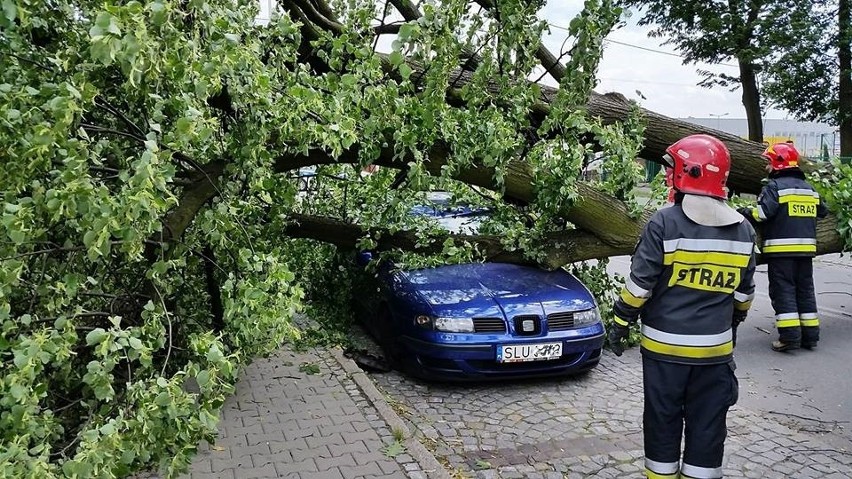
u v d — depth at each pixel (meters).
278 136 3.29
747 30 19.70
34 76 2.36
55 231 2.59
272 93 2.98
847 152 20.53
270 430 4.08
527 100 4.34
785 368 5.60
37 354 2.08
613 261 11.25
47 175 2.30
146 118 2.79
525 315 4.77
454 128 4.14
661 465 3.01
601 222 5.12
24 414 2.09
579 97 4.50
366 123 3.54
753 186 6.13
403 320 5.10
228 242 3.12
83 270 2.91
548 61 5.39
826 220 6.21
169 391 2.26
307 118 3.09
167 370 3.13
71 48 2.39
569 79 4.43
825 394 4.95
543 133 4.57
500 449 3.98
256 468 3.56
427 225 5.84
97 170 2.63
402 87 3.67
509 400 4.80
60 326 2.27
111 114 2.93
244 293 2.73
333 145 3.01
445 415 4.53
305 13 4.67
